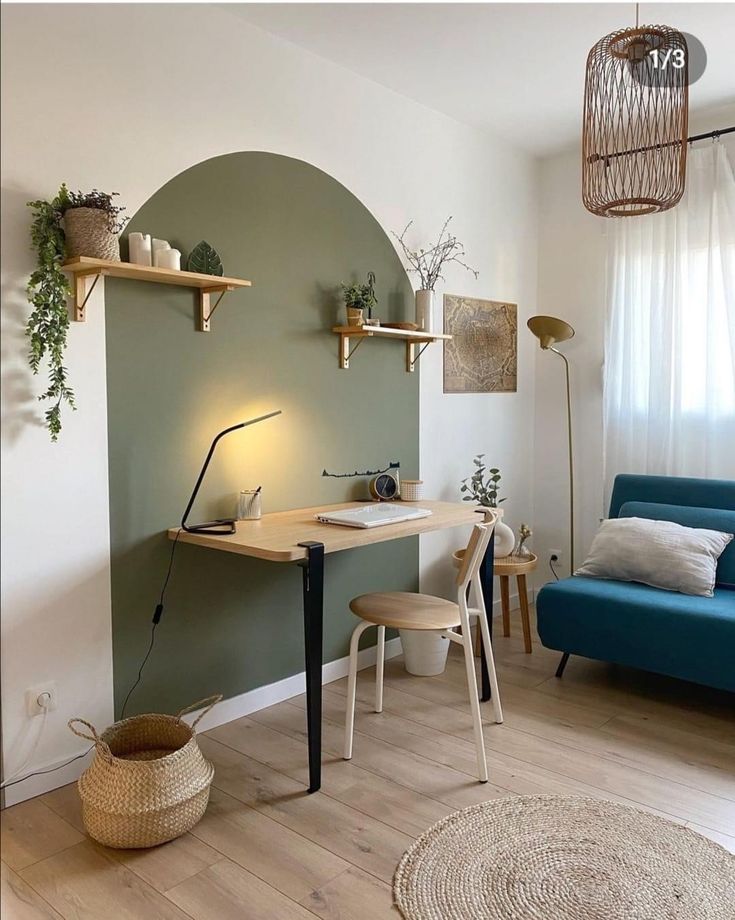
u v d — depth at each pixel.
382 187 3.42
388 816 2.21
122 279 2.48
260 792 2.35
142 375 2.55
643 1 2.63
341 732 2.78
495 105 3.62
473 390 4.04
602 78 3.09
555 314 4.42
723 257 3.66
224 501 2.83
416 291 3.59
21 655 2.29
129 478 2.54
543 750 2.64
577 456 4.36
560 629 3.26
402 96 3.49
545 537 4.52
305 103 3.05
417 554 3.73
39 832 2.15
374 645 3.51
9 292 2.21
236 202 2.82
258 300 2.92
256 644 2.98
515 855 2.02
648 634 3.00
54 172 2.29
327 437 3.23
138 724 2.38
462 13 2.73
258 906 1.83
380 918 1.79
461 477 4.01
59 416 2.30
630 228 3.97
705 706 3.04
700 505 3.56
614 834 2.11
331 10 2.71
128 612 2.56
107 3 2.39
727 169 3.64
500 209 4.14
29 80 2.22
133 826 2.02
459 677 3.35
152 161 2.54
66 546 2.38
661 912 1.80
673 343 3.85
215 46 2.70
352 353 3.33
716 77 3.31
